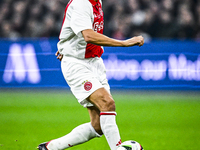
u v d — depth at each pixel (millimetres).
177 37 47969
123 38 47250
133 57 40156
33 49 40281
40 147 12477
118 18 48594
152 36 48469
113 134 10867
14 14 49812
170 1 49188
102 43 10703
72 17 10906
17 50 40125
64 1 49688
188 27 47844
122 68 40062
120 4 49281
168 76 40375
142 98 34562
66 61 11602
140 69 40219
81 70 11297
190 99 34250
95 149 15414
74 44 11375
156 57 40312
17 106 29875
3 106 29922
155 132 19609
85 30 10695
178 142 16922
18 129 20391
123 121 23188
